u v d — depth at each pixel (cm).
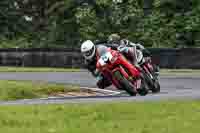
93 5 14475
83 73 8112
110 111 2667
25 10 15762
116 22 13775
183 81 6259
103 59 3788
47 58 10188
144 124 2236
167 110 2708
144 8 14250
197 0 13112
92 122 2323
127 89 3916
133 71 3956
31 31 15600
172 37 12962
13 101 3991
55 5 15025
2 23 15300
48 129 2125
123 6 14000
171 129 2089
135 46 4059
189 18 12925
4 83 5003
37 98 4494
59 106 2969
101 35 13775
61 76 7444
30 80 6638
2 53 10419
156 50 9144
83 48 3831
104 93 5041
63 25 14612
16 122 2352
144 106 2866
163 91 4825
